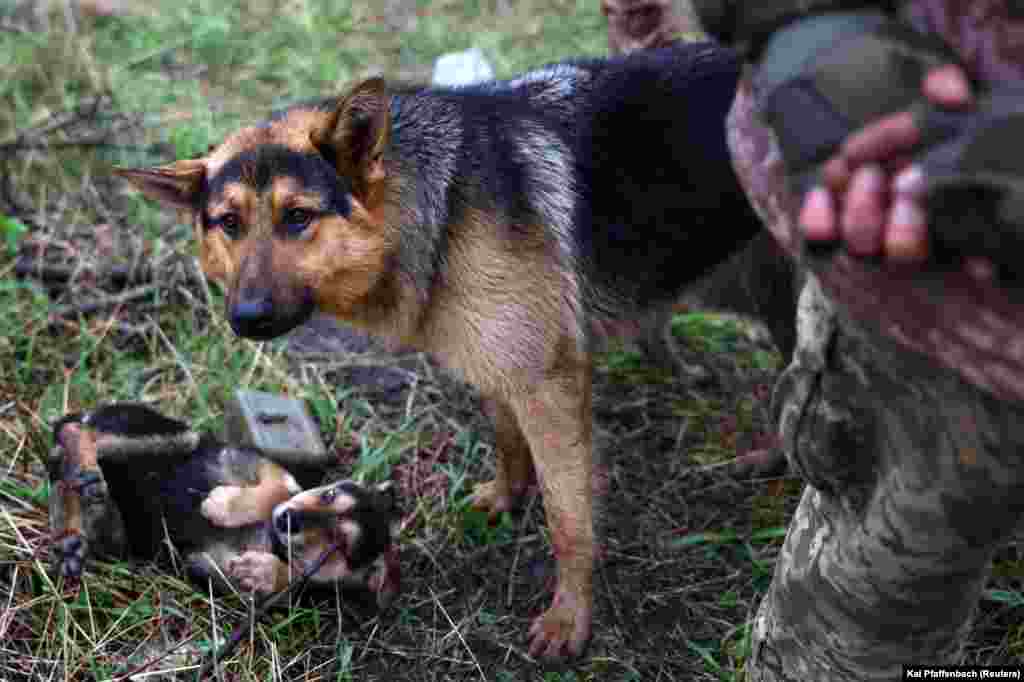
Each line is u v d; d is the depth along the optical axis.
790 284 1.51
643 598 1.44
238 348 1.77
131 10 2.65
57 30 2.46
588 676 1.34
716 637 1.39
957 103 0.69
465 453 1.64
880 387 0.87
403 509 1.55
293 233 1.21
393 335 1.34
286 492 1.40
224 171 1.23
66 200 2.02
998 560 1.43
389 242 1.27
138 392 1.68
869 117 0.71
